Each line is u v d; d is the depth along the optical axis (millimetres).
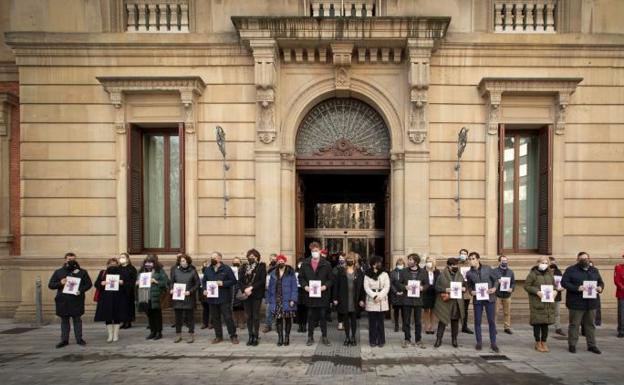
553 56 12586
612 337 10703
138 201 12953
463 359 8703
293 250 12875
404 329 9727
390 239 13117
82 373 7902
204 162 12727
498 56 12617
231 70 12719
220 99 12719
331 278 9930
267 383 7328
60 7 12688
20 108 12695
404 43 12266
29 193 12656
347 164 13188
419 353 9141
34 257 12508
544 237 12672
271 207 12469
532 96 12547
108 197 12641
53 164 12688
